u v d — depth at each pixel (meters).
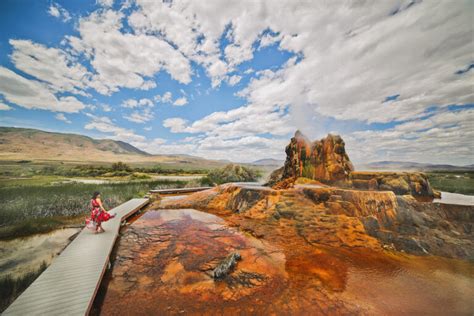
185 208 9.07
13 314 2.55
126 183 18.12
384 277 3.56
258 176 22.80
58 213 9.01
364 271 3.76
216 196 9.45
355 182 7.66
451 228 5.04
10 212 8.29
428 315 2.67
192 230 6.16
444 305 2.86
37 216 8.48
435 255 4.29
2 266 4.65
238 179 21.36
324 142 8.95
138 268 4.03
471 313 2.71
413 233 4.95
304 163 9.17
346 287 3.28
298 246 4.83
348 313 2.71
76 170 32.91
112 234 5.55
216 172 22.98
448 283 3.38
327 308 2.81
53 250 5.55
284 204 6.79
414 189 7.27
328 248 4.69
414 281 3.44
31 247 5.73
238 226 6.32
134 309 2.86
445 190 9.52
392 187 7.20
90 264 3.89
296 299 3.00
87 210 9.60
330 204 6.16
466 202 5.99
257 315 2.70
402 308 2.80
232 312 2.76
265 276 3.63
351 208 5.87
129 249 4.93
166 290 3.31
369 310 2.77
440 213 5.59
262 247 4.83
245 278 3.57
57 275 3.47
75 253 4.35
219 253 4.61
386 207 5.62
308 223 5.80
